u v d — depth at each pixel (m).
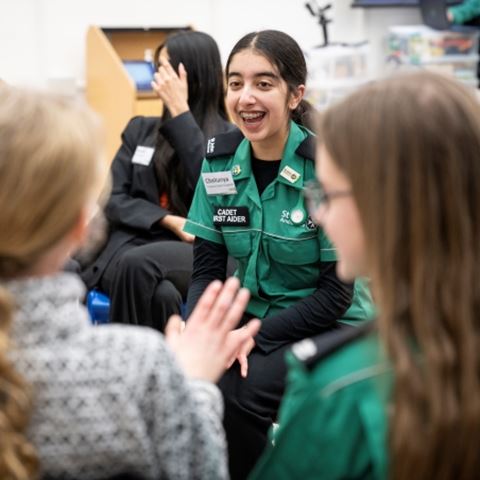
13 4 4.33
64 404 0.88
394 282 0.84
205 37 2.76
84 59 4.48
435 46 4.65
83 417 0.88
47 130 0.87
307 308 2.02
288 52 2.01
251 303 2.11
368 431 0.84
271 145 2.03
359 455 0.86
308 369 0.90
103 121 1.00
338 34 4.90
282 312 2.04
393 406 0.81
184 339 1.10
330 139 0.89
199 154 2.59
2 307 0.85
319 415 0.87
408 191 0.83
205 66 2.73
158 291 2.47
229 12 4.71
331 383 0.87
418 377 0.80
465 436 0.79
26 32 4.38
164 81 2.67
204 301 1.12
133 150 2.90
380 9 4.91
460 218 0.82
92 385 0.88
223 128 2.75
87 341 0.90
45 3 4.37
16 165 0.86
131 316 2.49
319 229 2.00
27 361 0.87
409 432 0.79
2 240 0.87
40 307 0.88
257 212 2.04
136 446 0.89
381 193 0.84
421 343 0.81
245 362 1.99
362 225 0.86
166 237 2.82
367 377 0.85
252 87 1.99
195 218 2.16
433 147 0.83
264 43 1.99
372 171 0.84
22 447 0.85
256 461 1.99
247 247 2.06
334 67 4.41
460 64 4.70
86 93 4.31
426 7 4.73
